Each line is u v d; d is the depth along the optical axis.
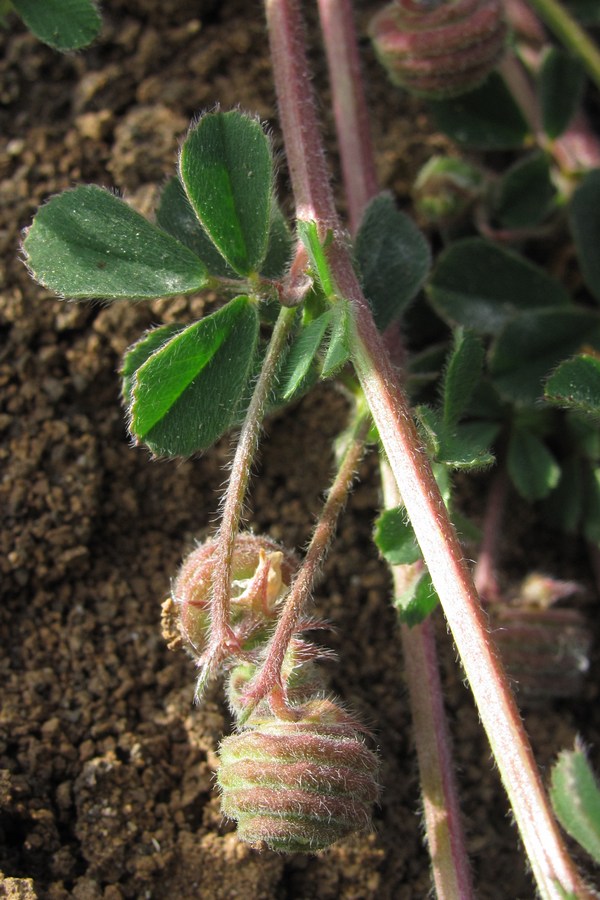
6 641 0.12
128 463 0.13
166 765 0.12
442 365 0.13
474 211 0.14
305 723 0.11
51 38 0.12
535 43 0.15
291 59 0.12
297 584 0.11
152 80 0.14
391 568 0.12
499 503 0.13
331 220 0.12
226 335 0.11
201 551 0.11
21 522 0.12
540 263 0.14
